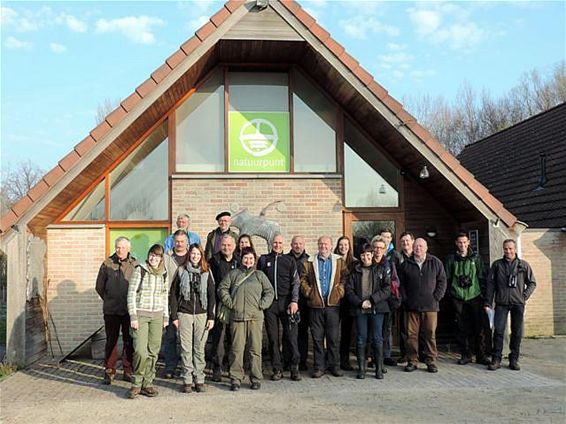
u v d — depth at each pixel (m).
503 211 9.75
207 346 9.40
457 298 9.30
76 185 9.69
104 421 6.37
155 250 7.49
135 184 10.61
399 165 11.20
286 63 10.96
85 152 9.10
